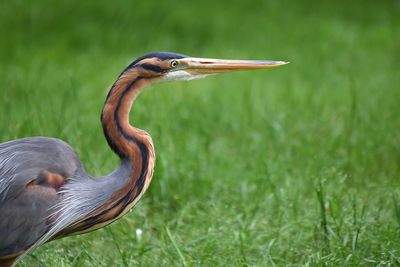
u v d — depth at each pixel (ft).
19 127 39.40
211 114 49.01
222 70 27.96
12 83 53.06
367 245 30.96
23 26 68.95
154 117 44.75
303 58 65.26
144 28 71.20
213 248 31.40
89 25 70.08
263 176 38.04
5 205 25.31
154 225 34.50
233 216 34.63
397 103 51.26
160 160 37.70
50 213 25.63
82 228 26.78
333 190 35.99
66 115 45.52
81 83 53.21
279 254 31.53
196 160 40.40
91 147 41.55
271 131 45.29
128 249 31.58
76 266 29.81
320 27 73.87
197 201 36.47
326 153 41.60
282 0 83.46
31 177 25.52
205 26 73.15
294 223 33.01
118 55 64.13
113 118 26.76
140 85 27.09
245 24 74.90
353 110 45.50
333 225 32.42
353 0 85.87
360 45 69.26
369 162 41.34
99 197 26.40
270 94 54.13
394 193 34.17
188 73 27.71
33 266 30.48
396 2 86.02
